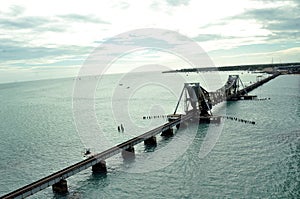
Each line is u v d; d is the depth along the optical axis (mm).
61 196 45531
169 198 42625
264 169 50844
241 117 99375
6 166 62594
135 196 44125
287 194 41688
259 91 176500
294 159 54812
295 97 144625
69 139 84438
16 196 40250
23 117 134500
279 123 86625
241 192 42969
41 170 59406
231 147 64875
